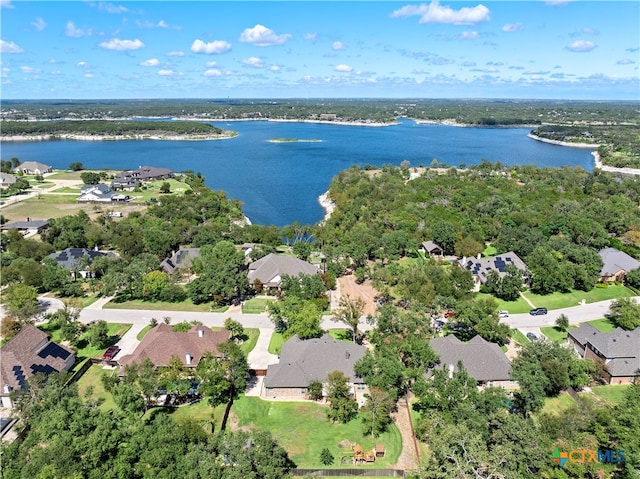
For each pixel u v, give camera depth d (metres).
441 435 53.19
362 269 116.19
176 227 143.62
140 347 77.31
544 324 94.44
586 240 138.62
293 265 110.88
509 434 52.75
